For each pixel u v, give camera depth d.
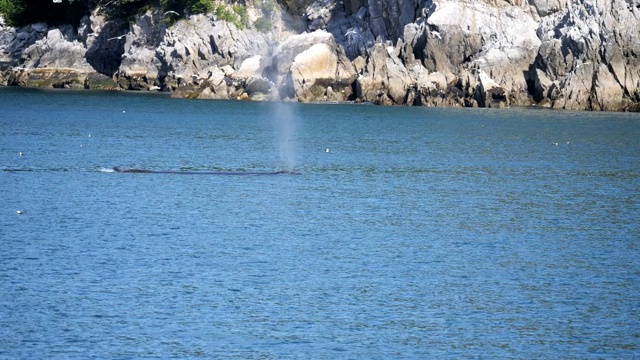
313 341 64.75
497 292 75.75
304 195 117.56
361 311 70.62
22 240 88.75
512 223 102.75
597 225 102.38
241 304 71.56
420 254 87.50
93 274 78.00
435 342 65.00
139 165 141.38
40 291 73.19
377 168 144.50
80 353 62.00
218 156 155.50
